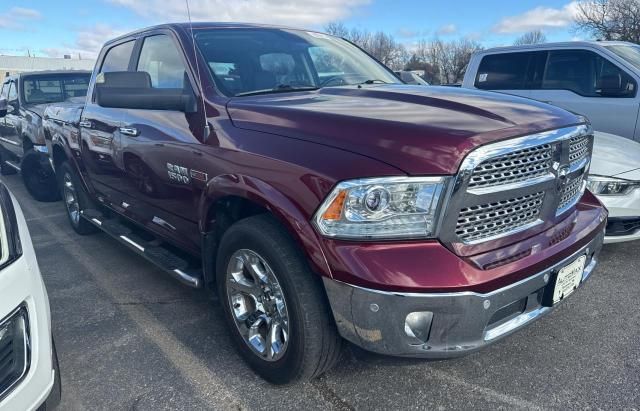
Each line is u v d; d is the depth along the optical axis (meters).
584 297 3.54
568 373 2.68
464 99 2.62
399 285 1.95
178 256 3.51
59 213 6.33
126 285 3.97
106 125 3.86
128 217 3.98
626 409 2.39
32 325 1.93
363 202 2.01
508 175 2.15
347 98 2.79
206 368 2.80
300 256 2.28
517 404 2.45
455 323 2.02
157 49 3.56
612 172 3.91
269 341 2.53
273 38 3.60
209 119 2.80
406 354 2.06
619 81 6.30
